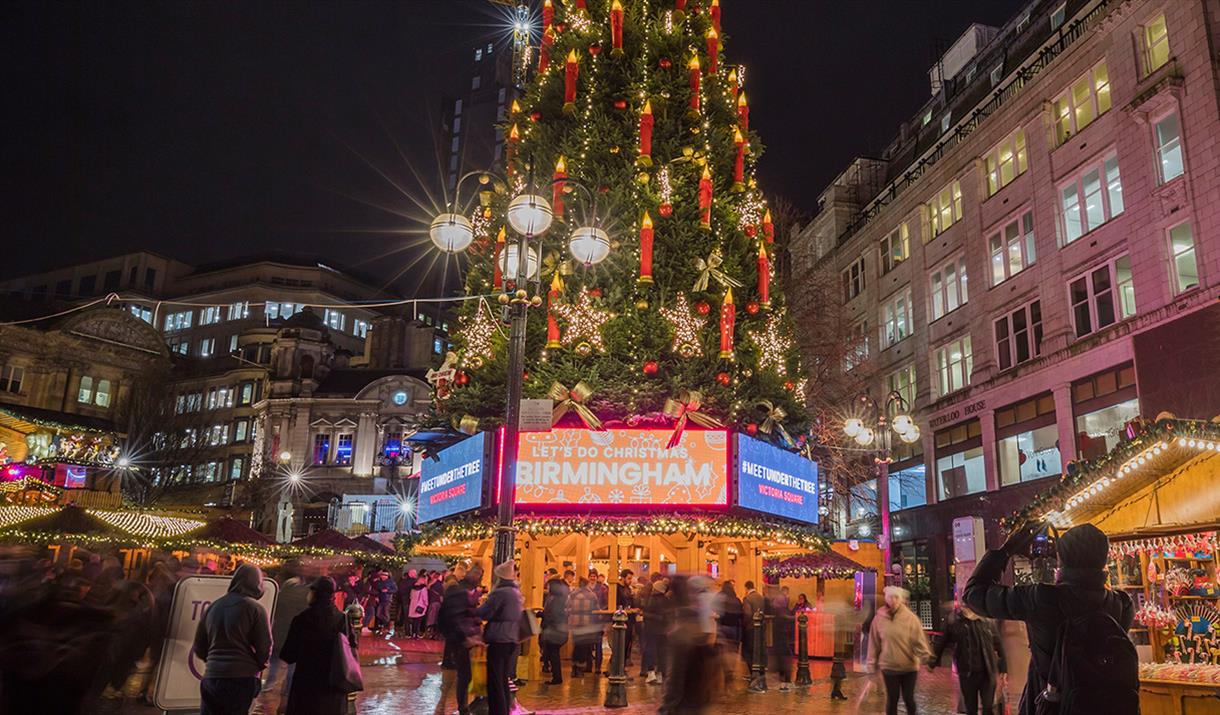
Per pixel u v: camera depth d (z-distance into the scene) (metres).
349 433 63.00
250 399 71.81
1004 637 11.30
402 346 69.69
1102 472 10.94
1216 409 22.00
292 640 6.64
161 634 11.85
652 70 18.72
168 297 93.62
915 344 38.19
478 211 19.22
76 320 67.81
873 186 47.78
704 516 16.14
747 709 12.58
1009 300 31.84
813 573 23.48
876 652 11.19
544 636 14.73
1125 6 26.56
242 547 23.17
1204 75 23.61
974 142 34.72
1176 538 11.07
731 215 18.33
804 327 33.53
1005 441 31.83
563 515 16.09
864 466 38.78
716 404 16.78
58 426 39.28
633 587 18.67
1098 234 27.41
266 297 88.50
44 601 6.46
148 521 22.06
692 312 17.39
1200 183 23.39
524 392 16.45
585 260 12.52
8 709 6.21
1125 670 3.80
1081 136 28.50
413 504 57.38
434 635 23.59
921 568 36.12
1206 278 22.94
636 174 17.56
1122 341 25.89
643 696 13.19
